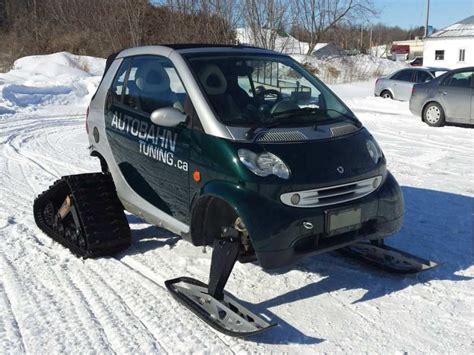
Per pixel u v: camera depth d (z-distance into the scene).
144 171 4.63
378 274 4.53
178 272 4.62
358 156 4.05
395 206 4.16
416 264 4.42
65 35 34.84
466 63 39.91
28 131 12.52
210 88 4.20
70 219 5.30
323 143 3.98
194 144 4.03
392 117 13.73
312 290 4.27
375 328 3.71
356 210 3.89
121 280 4.48
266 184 3.66
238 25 29.30
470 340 3.56
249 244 3.98
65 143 10.98
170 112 4.09
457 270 4.58
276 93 4.54
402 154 9.30
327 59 32.94
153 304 4.06
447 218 5.88
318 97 4.69
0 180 7.89
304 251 3.76
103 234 4.81
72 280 4.50
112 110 5.07
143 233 5.57
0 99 17.25
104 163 5.42
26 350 3.46
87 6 36.28
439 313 3.90
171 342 3.55
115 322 3.80
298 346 3.50
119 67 5.14
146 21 30.20
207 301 3.87
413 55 69.06
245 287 4.31
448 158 8.95
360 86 26.38
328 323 3.79
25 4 39.25
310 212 3.72
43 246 5.25
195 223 4.13
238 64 4.53
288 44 32.75
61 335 3.64
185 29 28.19
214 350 3.45
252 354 3.40
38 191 7.30
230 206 3.90
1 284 4.43
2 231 5.67
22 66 26.84
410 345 3.51
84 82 20.41
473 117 11.80
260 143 3.82
